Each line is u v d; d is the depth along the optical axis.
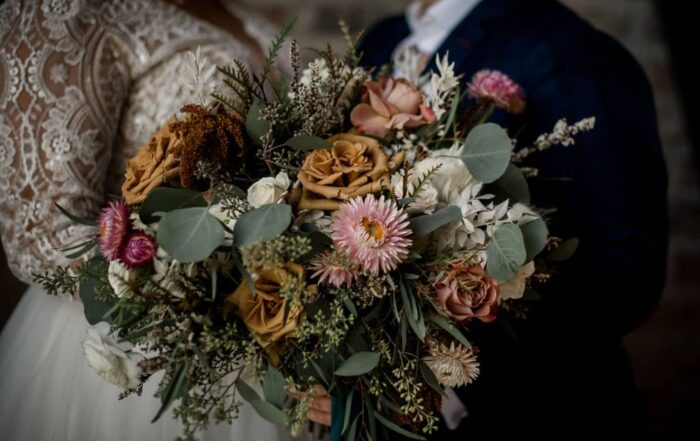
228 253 0.86
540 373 1.31
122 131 1.10
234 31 1.37
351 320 0.84
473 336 1.23
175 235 0.81
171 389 0.84
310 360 0.87
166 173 0.89
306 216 0.87
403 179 0.87
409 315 0.86
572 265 1.27
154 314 0.85
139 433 1.06
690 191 2.50
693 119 2.47
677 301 2.48
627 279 1.26
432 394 0.96
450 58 1.45
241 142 0.90
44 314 1.13
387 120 0.98
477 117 1.09
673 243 2.50
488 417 1.29
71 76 1.03
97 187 1.07
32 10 1.07
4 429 1.08
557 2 1.47
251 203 0.86
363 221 0.82
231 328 0.85
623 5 2.46
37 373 1.10
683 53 2.44
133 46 1.07
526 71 1.37
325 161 0.88
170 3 1.21
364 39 1.80
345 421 0.89
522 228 0.90
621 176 1.30
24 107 1.04
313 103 0.93
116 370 0.87
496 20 1.44
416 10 1.66
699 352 2.45
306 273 0.86
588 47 1.37
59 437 1.06
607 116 1.32
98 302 0.91
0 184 1.08
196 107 0.91
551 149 1.32
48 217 1.04
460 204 0.88
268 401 0.88
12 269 1.13
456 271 0.86
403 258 0.82
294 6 2.28
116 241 0.82
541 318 1.27
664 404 2.41
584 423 1.33
